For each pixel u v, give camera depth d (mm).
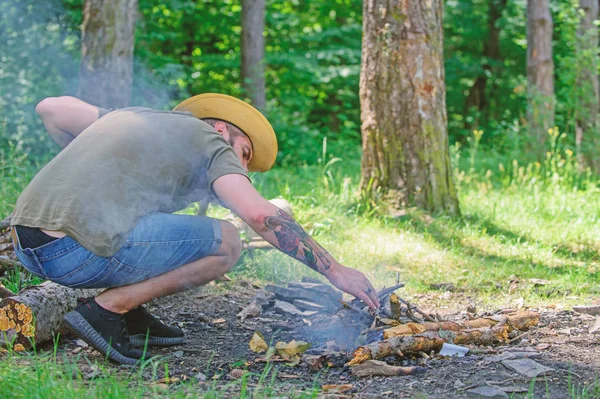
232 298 4879
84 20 9289
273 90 18609
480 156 13336
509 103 24109
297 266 5648
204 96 3459
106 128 3141
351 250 6254
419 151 7625
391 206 7641
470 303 4914
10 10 12078
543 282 5402
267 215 3080
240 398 2715
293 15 19156
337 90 20453
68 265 3010
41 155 11242
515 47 23625
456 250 6426
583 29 13523
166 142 3111
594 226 7656
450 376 3047
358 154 14289
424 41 7586
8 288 4301
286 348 3451
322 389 2955
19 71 11680
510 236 7172
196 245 3156
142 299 3195
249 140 3459
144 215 3086
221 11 18641
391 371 3107
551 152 11789
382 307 3766
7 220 5059
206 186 3213
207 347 3703
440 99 7695
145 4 14680
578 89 12719
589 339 3709
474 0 22672
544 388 2881
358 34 19719
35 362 3033
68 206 2963
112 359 3262
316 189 8195
